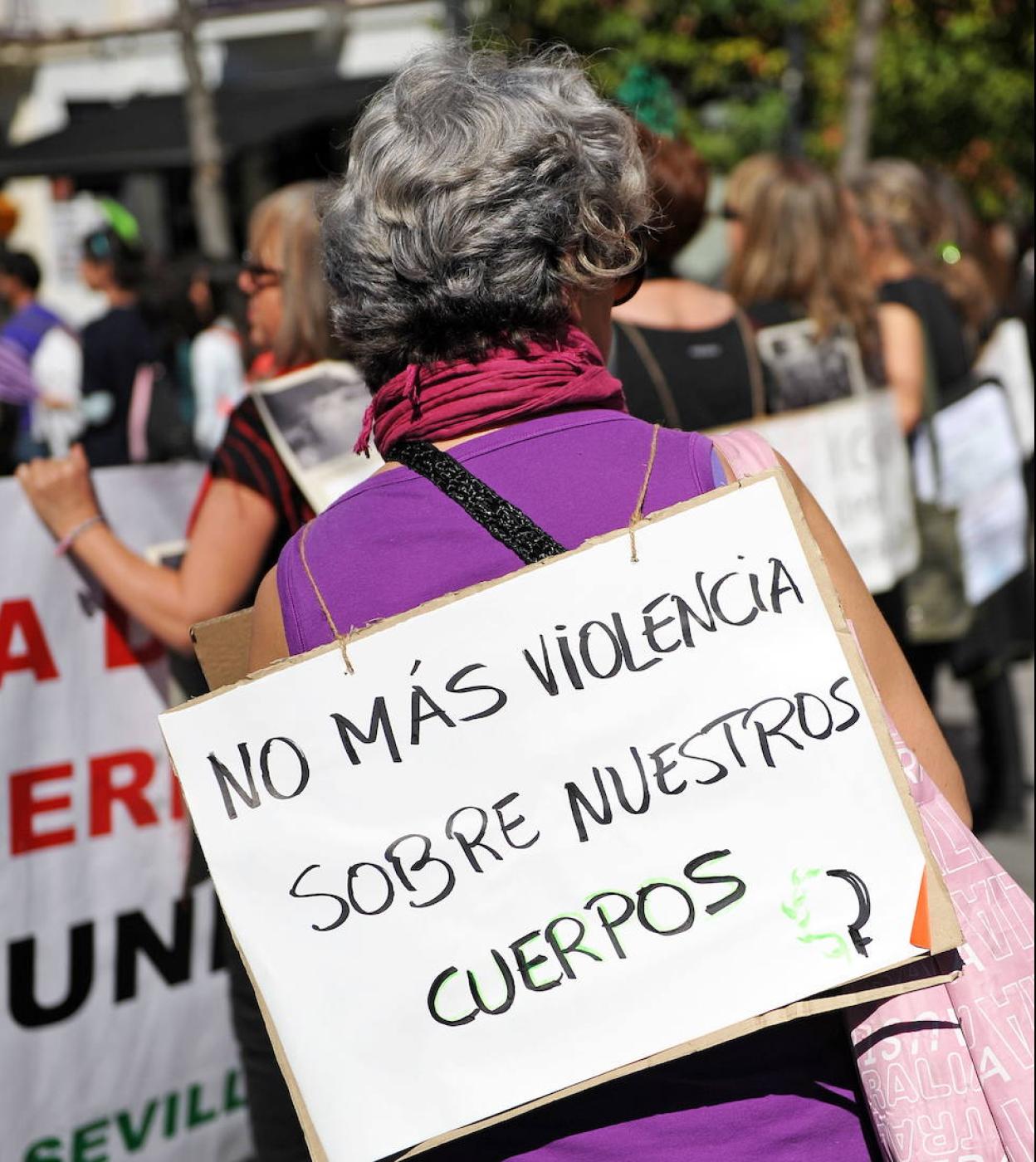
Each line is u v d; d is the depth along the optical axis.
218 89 15.07
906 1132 1.48
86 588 2.88
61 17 20.22
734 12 13.70
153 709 2.99
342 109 13.45
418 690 1.47
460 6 12.12
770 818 1.44
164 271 8.70
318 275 2.85
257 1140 2.82
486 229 1.49
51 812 2.86
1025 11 13.05
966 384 4.66
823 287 3.79
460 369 1.54
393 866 1.47
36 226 19.33
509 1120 1.52
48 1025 2.87
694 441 1.56
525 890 1.46
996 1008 1.49
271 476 2.68
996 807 5.01
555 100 1.56
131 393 7.02
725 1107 1.50
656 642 1.46
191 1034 3.07
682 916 1.44
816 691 1.45
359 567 1.54
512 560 1.50
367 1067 1.46
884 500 3.89
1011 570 4.69
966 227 5.12
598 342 1.65
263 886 1.49
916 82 13.44
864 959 1.42
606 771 1.46
